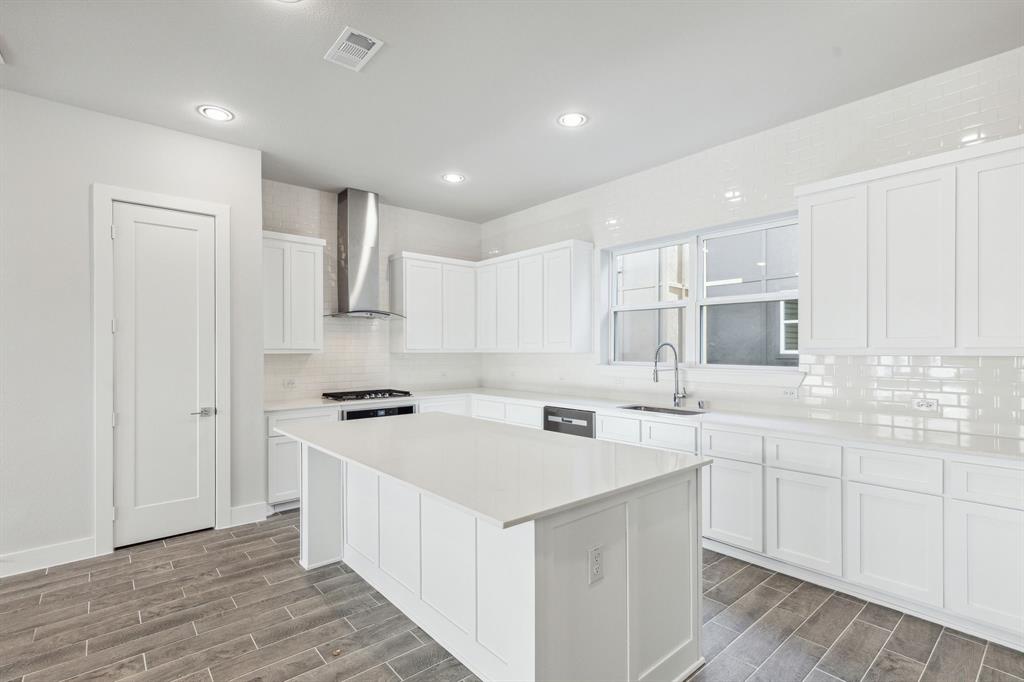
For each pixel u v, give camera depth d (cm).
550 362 508
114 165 316
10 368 284
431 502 222
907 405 280
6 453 282
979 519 215
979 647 212
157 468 330
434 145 367
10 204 284
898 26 230
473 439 251
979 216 230
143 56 253
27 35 234
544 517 146
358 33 236
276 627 230
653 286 436
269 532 347
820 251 282
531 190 472
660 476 183
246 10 219
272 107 308
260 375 375
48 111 296
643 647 181
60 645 216
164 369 332
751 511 291
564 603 155
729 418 317
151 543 325
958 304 236
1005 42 243
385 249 522
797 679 194
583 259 452
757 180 347
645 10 220
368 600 254
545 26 231
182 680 193
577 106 308
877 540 244
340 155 386
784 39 241
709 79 277
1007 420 248
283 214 450
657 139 356
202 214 347
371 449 227
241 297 366
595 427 386
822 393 314
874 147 294
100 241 308
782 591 263
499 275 519
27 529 287
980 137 258
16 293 285
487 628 190
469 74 272
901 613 240
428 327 512
